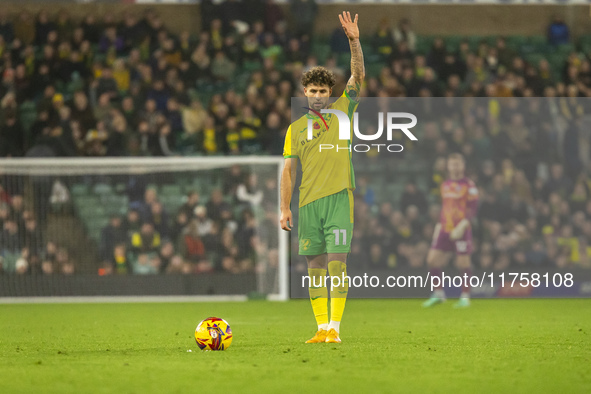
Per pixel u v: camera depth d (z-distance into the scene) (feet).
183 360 62.28
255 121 218.38
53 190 190.60
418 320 114.62
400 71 225.76
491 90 224.53
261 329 99.09
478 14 258.16
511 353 67.36
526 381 50.31
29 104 223.92
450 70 234.17
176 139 216.33
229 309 147.95
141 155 211.82
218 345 70.18
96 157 209.77
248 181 197.26
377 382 49.78
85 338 87.51
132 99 219.61
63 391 46.83
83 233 189.57
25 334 93.97
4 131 211.00
